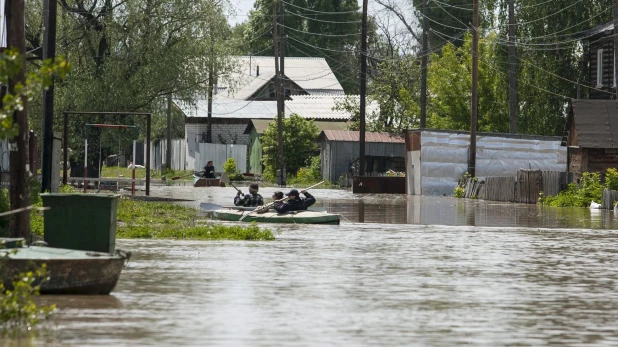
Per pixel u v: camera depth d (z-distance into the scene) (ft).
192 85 435.94
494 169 460.96
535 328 103.30
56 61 99.91
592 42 503.20
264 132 638.12
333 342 94.07
